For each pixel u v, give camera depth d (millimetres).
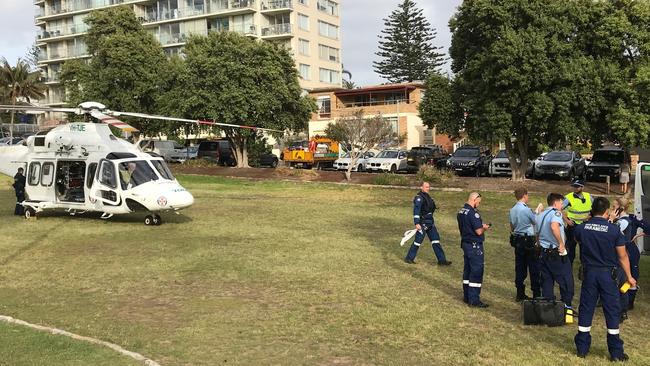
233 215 18281
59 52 81062
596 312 8336
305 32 65812
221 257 11727
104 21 38219
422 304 8477
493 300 8781
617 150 27484
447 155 38312
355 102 56312
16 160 18594
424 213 11406
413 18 76000
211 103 31219
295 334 7094
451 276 10336
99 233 14711
